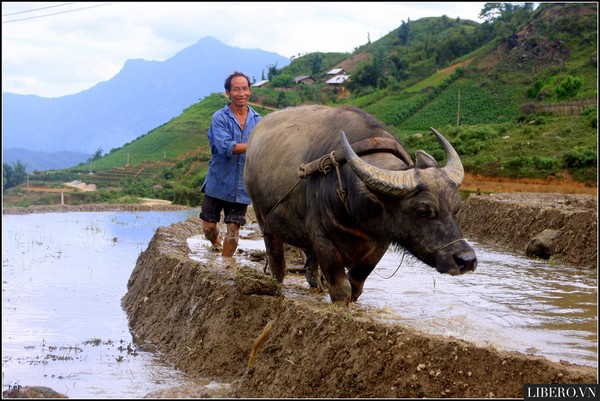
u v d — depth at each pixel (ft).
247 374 21.25
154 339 29.14
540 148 141.69
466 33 324.19
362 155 21.95
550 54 242.37
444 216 19.62
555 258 43.55
